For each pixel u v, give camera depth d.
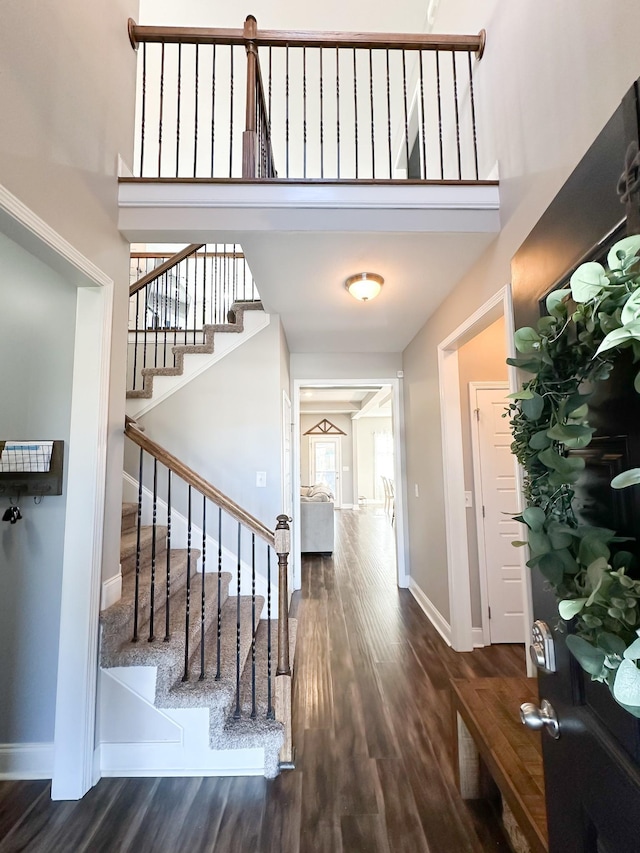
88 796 1.67
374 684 2.44
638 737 0.58
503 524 3.02
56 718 1.70
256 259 2.33
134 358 3.74
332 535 5.84
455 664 2.68
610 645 0.56
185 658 1.92
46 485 1.82
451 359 2.99
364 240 2.12
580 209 0.80
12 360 1.88
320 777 1.74
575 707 0.77
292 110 4.27
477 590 2.98
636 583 0.54
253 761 1.78
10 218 1.35
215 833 1.49
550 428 0.73
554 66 1.53
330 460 11.30
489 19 2.11
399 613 3.57
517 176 1.86
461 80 2.61
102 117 1.92
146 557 2.82
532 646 0.92
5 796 1.67
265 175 2.48
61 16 1.61
